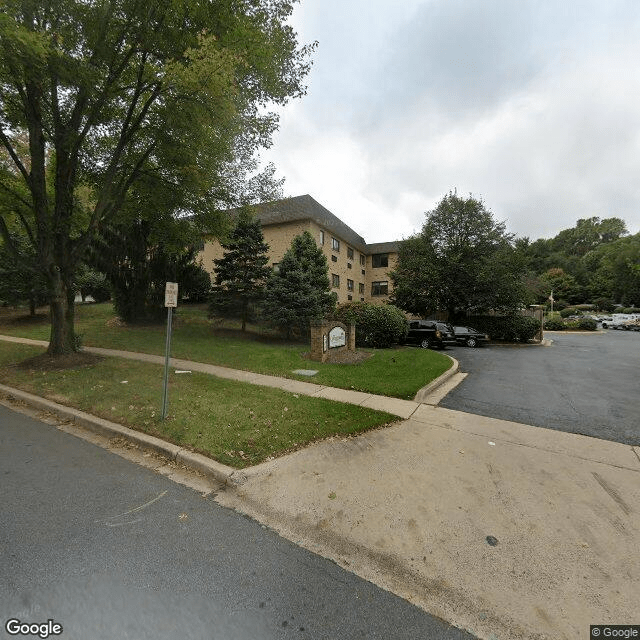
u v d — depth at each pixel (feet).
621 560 8.28
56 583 7.19
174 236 42.50
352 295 104.01
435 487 11.48
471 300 77.15
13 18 19.17
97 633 6.17
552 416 19.33
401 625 6.60
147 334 47.62
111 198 31.91
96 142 34.47
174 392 20.89
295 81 33.06
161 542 8.64
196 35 23.52
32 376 25.02
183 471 12.56
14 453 13.66
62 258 30.14
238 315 55.31
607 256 196.44
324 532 9.27
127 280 54.29
